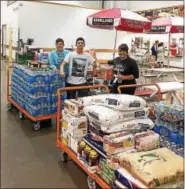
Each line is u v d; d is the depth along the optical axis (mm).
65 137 3273
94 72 5152
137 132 2797
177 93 4715
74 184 2924
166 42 12828
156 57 12016
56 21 12352
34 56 5773
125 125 2730
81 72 4582
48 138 4227
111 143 2482
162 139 2895
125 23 4672
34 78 4383
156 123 3100
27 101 4664
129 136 2596
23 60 5590
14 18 12758
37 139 4172
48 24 12172
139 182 2164
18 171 3162
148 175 2129
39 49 10477
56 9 12258
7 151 3674
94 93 4473
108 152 2514
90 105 3033
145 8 14117
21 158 3494
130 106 2748
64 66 4590
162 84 5297
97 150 2719
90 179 2777
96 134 2855
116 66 4531
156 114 3129
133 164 2266
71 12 12641
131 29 4961
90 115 2898
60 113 3508
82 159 2836
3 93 7070
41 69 4609
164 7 12742
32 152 3691
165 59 12617
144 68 8555
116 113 2711
